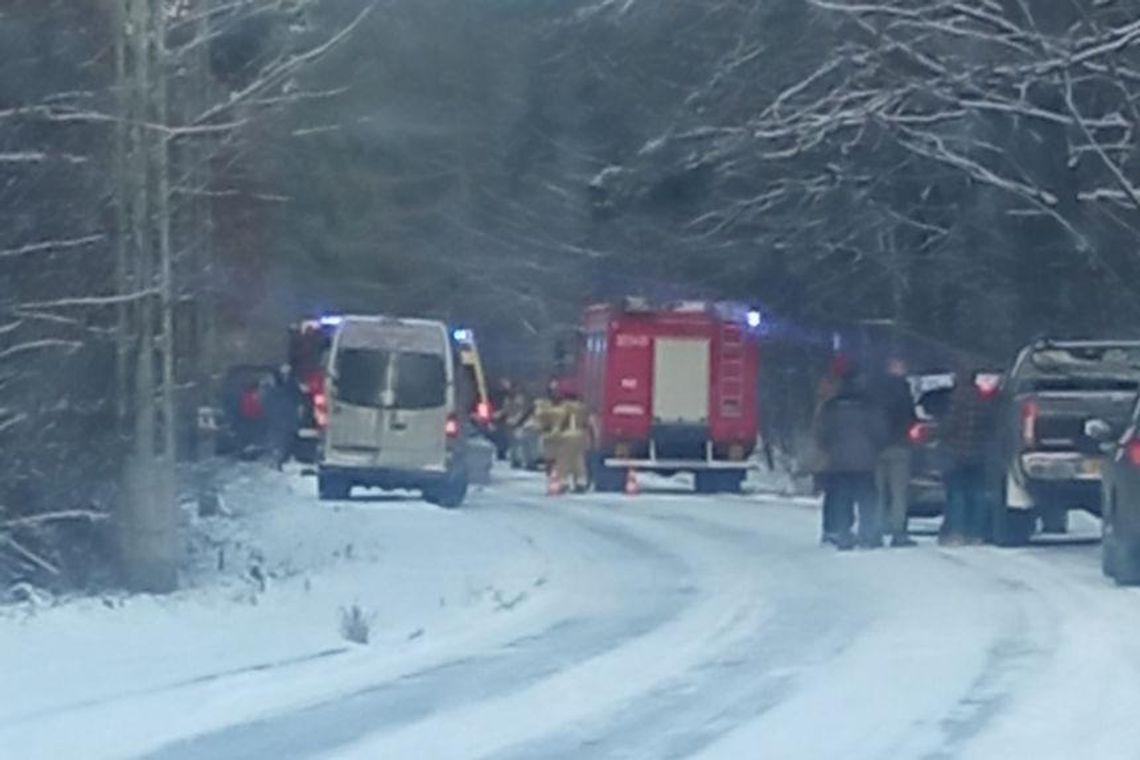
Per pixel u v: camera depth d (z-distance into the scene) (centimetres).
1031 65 4747
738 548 3525
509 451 7625
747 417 5728
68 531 2773
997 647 2220
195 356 3422
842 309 6172
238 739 1714
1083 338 5347
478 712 1856
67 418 2764
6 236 2703
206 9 2914
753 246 6391
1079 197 5000
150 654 2166
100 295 2777
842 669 2091
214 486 3575
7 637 2236
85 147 2755
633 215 6650
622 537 3759
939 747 1667
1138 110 4791
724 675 2064
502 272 8744
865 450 3528
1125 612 2522
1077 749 1648
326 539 3525
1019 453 3428
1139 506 2784
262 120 3250
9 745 1670
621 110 6888
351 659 2177
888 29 4900
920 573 3042
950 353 5784
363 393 4806
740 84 5653
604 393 5716
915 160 5562
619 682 2027
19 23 2702
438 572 3042
